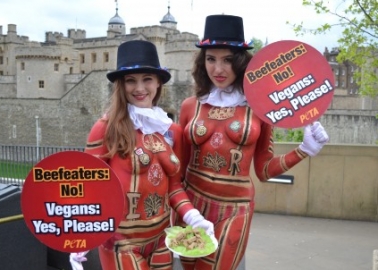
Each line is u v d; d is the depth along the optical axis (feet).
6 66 256.52
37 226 8.20
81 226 8.29
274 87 9.68
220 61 9.89
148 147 9.01
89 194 8.22
